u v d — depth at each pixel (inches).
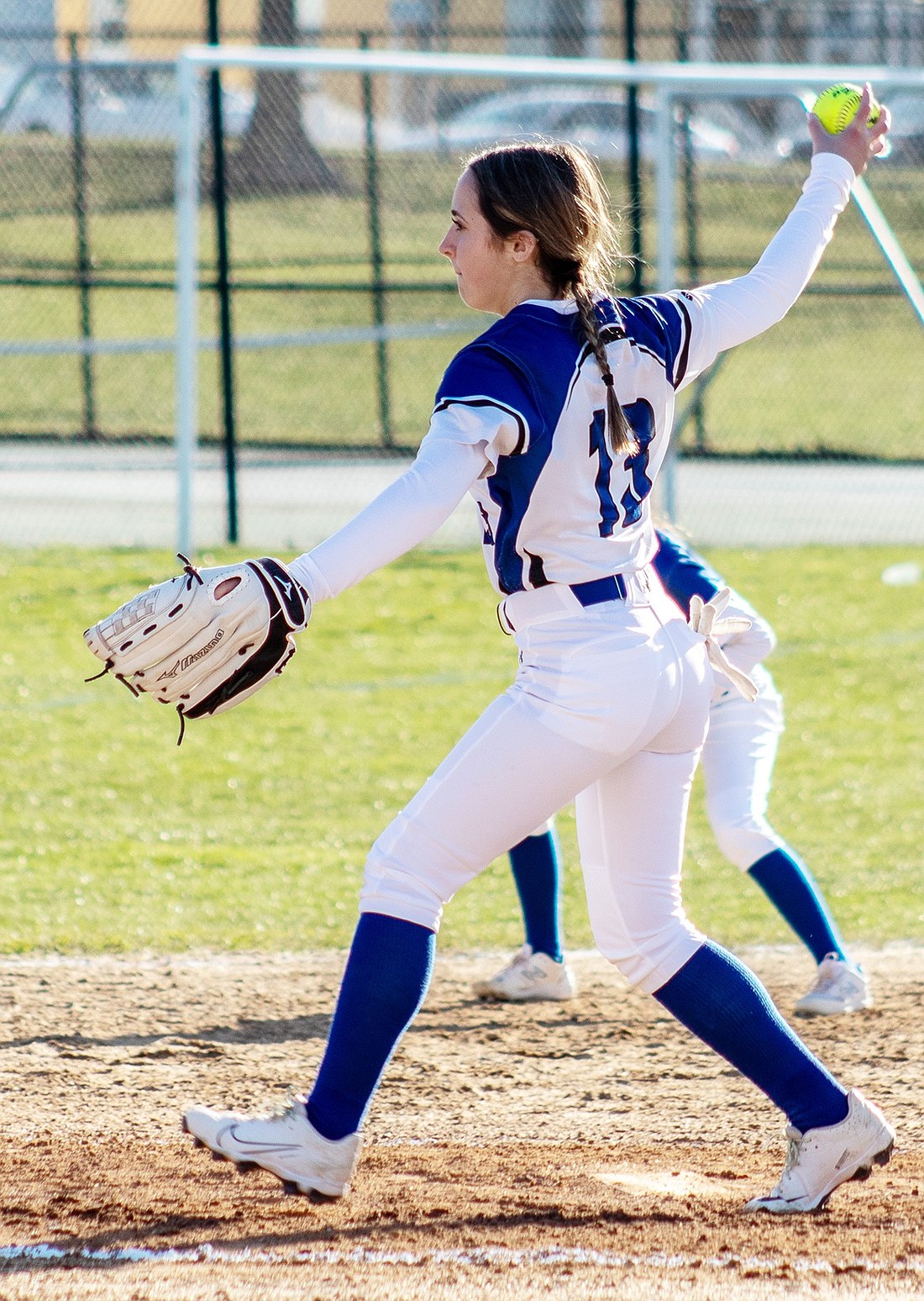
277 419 2701.8
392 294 3324.3
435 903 431.8
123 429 2610.7
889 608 1638.8
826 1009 682.8
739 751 687.7
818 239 474.9
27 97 3287.4
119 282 2187.5
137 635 404.2
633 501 424.5
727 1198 476.4
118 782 1098.1
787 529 2032.5
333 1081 430.0
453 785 425.7
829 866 936.3
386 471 2393.0
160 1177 500.1
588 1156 530.3
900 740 1217.4
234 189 3304.6
